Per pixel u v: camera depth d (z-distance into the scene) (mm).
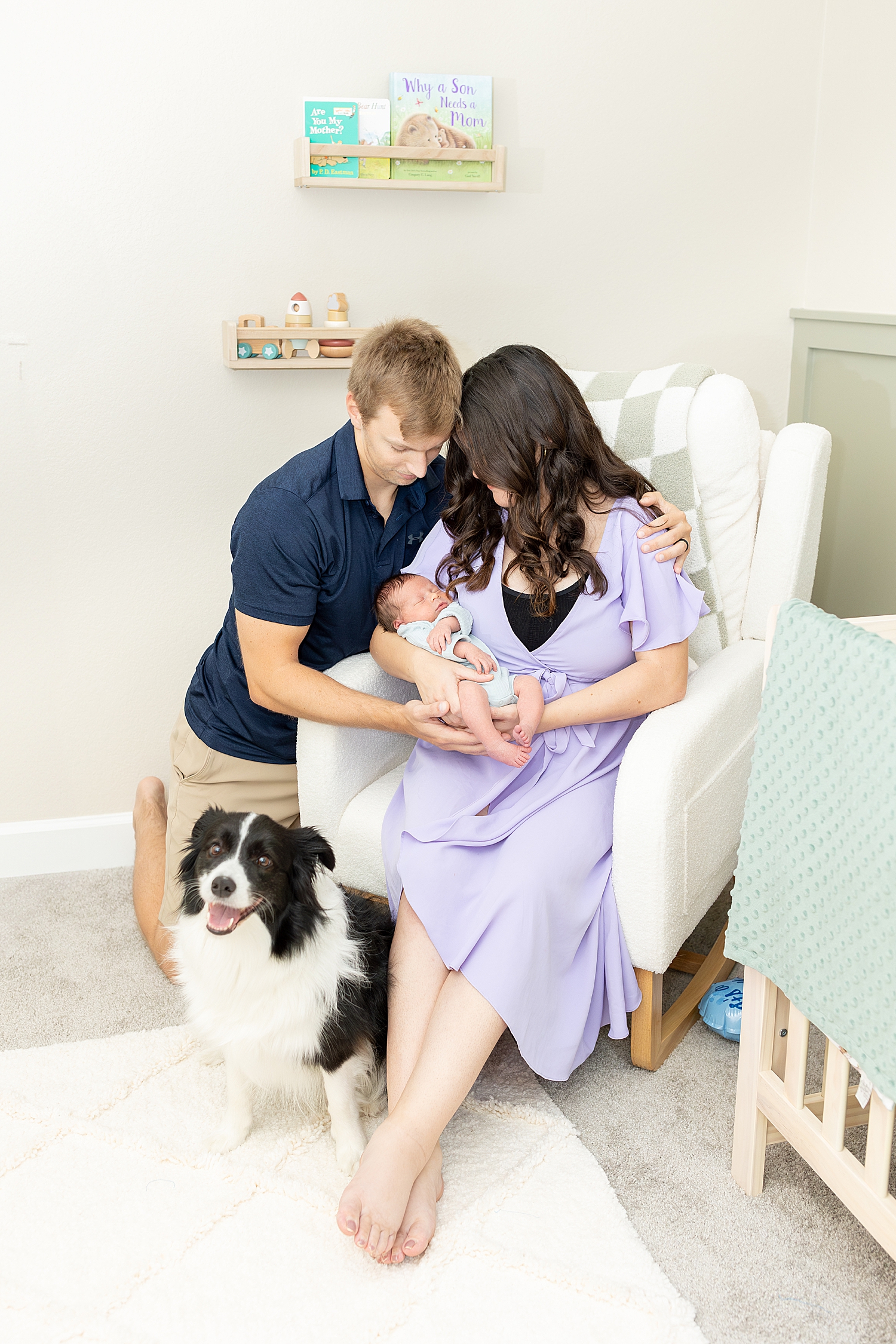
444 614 2012
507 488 1881
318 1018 1717
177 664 2805
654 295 2865
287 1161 1810
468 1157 1795
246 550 2020
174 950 1847
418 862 1843
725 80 2732
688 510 2186
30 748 2768
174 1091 1986
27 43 2320
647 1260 1585
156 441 2629
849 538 2857
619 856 1840
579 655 1953
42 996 2293
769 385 3025
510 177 2680
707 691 1979
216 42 2416
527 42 2590
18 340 2482
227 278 2566
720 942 2279
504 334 2803
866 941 1322
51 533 2627
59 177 2410
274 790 2363
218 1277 1583
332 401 2707
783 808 1449
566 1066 1830
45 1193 1744
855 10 2592
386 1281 1567
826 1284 1568
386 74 2533
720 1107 1940
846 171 2703
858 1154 1792
